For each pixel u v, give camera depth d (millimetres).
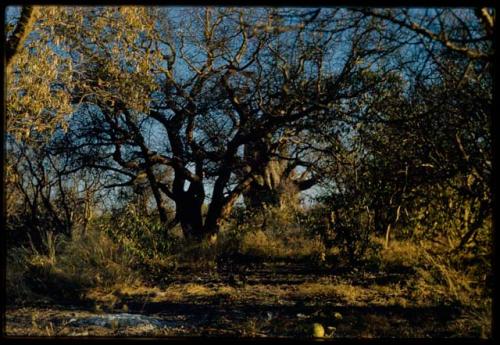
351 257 12867
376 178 11227
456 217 9500
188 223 19062
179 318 8922
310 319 8336
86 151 17875
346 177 12766
